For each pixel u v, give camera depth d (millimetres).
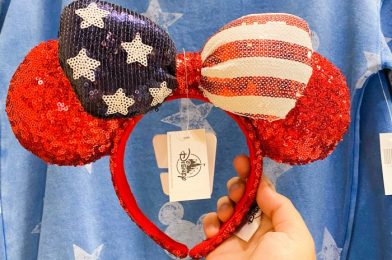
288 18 430
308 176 668
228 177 682
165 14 642
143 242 699
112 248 682
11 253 653
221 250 544
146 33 420
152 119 679
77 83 403
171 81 440
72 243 629
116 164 483
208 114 676
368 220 680
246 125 489
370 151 668
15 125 466
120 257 686
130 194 509
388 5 672
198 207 700
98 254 666
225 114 674
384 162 639
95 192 668
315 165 668
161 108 675
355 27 623
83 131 456
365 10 619
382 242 668
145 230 510
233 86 419
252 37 416
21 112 451
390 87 650
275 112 423
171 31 644
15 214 655
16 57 628
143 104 424
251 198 513
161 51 428
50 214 629
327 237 688
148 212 696
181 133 516
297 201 671
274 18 429
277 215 530
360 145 677
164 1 641
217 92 436
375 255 682
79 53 397
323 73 479
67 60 399
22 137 467
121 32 409
